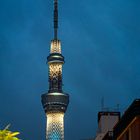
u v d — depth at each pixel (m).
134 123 58.06
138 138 56.56
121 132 65.94
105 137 80.31
